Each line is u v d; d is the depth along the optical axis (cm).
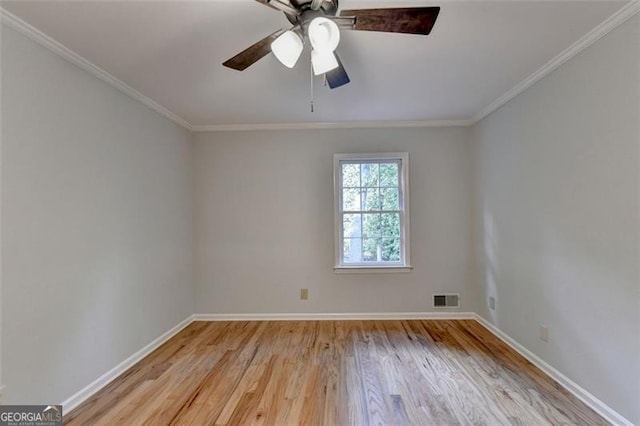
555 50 213
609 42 184
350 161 387
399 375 246
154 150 310
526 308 271
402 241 382
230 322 377
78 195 218
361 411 202
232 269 387
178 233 354
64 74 207
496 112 317
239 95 288
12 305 174
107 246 245
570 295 219
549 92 238
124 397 222
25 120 182
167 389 231
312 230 384
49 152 196
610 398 189
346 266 380
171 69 235
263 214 387
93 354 229
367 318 380
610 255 187
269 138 385
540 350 253
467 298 378
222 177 386
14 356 175
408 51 214
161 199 321
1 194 169
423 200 379
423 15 144
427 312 379
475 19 179
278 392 225
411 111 339
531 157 261
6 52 171
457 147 377
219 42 200
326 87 271
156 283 310
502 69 242
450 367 258
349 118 362
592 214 199
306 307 383
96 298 233
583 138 205
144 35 191
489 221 334
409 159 379
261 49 170
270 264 386
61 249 204
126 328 265
